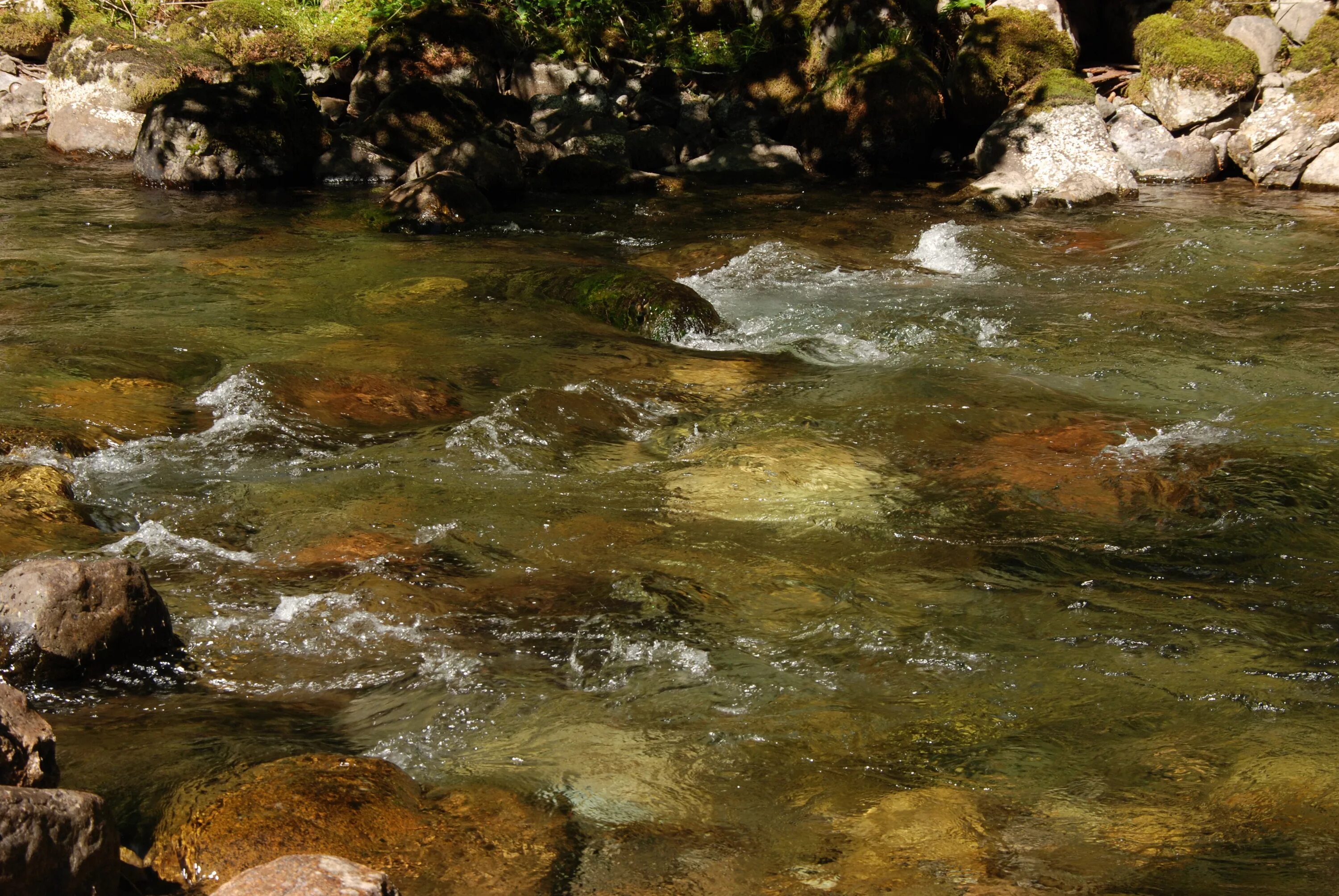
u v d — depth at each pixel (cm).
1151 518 494
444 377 664
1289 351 727
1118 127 1330
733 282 922
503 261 967
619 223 1148
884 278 938
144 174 1279
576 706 344
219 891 209
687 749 321
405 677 359
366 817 277
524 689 353
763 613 406
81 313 768
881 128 1389
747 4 1667
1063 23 1462
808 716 340
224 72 1500
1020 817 289
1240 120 1317
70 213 1109
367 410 605
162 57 1487
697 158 1420
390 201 1132
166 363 667
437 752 319
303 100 1389
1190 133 1322
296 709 340
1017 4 1458
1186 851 273
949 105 1423
